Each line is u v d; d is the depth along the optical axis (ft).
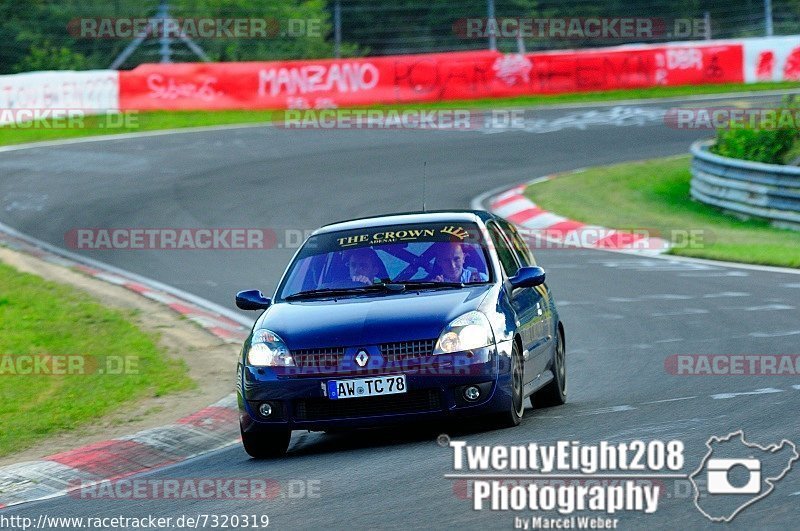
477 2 562.66
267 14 485.97
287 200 268.41
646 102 414.41
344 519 64.85
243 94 386.93
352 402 86.12
